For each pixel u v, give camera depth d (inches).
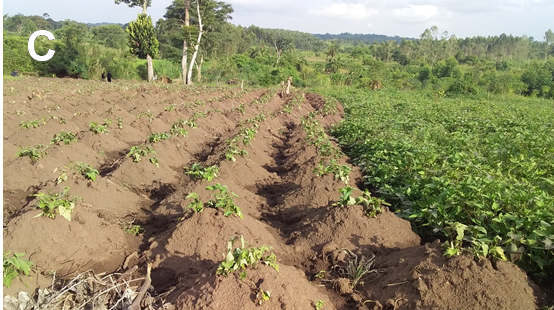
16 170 347.6
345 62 2454.5
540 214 246.1
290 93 1336.1
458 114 856.3
